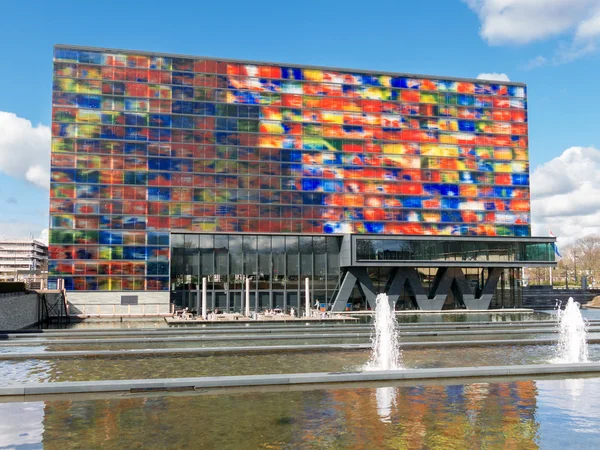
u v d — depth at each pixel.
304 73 78.31
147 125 72.81
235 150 75.00
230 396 20.11
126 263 70.62
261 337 41.78
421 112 82.00
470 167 83.06
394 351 34.22
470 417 17.59
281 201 75.81
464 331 44.84
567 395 20.28
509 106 85.81
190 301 72.94
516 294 85.00
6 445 15.03
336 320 61.84
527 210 84.50
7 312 47.88
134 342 39.47
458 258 80.06
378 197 79.06
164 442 15.29
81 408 18.56
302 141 77.25
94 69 72.25
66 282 68.88
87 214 70.25
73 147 70.69
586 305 98.50
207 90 74.94
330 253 78.06
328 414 17.89
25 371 27.78
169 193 72.69
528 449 14.79
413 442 15.30
